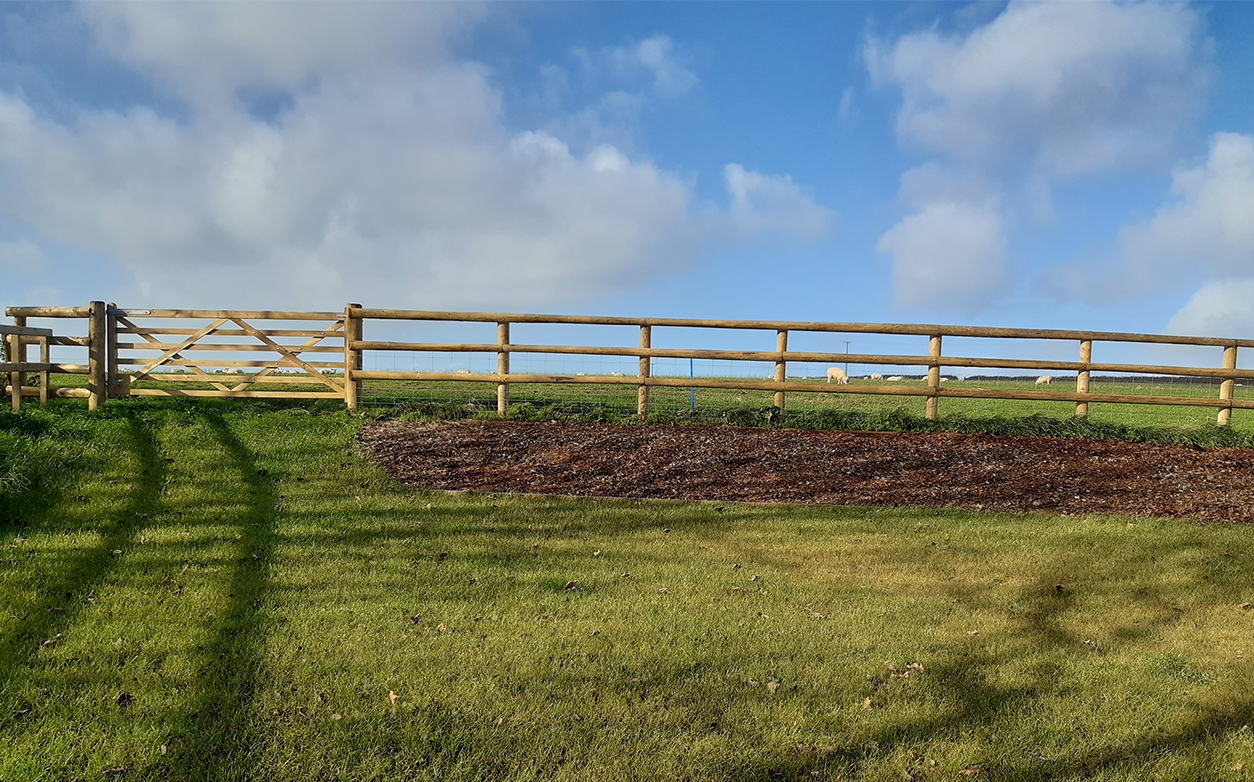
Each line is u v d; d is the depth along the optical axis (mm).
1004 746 3340
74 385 12094
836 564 5871
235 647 4051
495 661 3979
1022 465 8852
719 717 3500
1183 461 9164
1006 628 4699
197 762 3033
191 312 10984
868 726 3457
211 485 7359
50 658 3881
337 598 4820
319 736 3229
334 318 11125
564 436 9750
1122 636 4637
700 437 9805
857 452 9250
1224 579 5664
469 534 6293
